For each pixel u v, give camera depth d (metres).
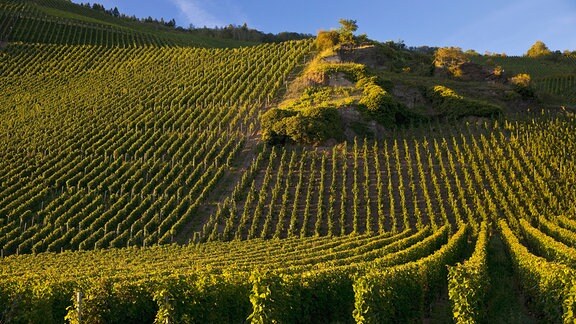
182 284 16.03
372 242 31.39
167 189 43.78
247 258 28.61
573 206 38.44
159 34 119.94
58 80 72.19
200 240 37.81
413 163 47.56
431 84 64.94
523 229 34.16
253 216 40.69
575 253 24.44
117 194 43.38
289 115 53.50
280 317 15.61
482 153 47.66
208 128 54.84
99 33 101.38
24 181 45.34
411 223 38.81
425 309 20.70
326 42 75.31
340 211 40.75
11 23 96.12
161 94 64.12
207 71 71.81
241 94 63.00
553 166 44.62
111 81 70.31
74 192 43.97
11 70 76.25
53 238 37.75
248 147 51.94
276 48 79.88
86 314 15.57
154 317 16.48
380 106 55.03
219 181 46.19
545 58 122.44
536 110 61.41
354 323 18.69
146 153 49.09
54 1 131.75
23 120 58.44
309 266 23.23
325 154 49.03
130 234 38.41
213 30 157.50
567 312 15.60
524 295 21.36
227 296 16.69
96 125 55.94
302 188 44.19
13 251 36.97
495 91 64.12
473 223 36.81
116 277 18.81
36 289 15.77
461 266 17.67
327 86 62.84
